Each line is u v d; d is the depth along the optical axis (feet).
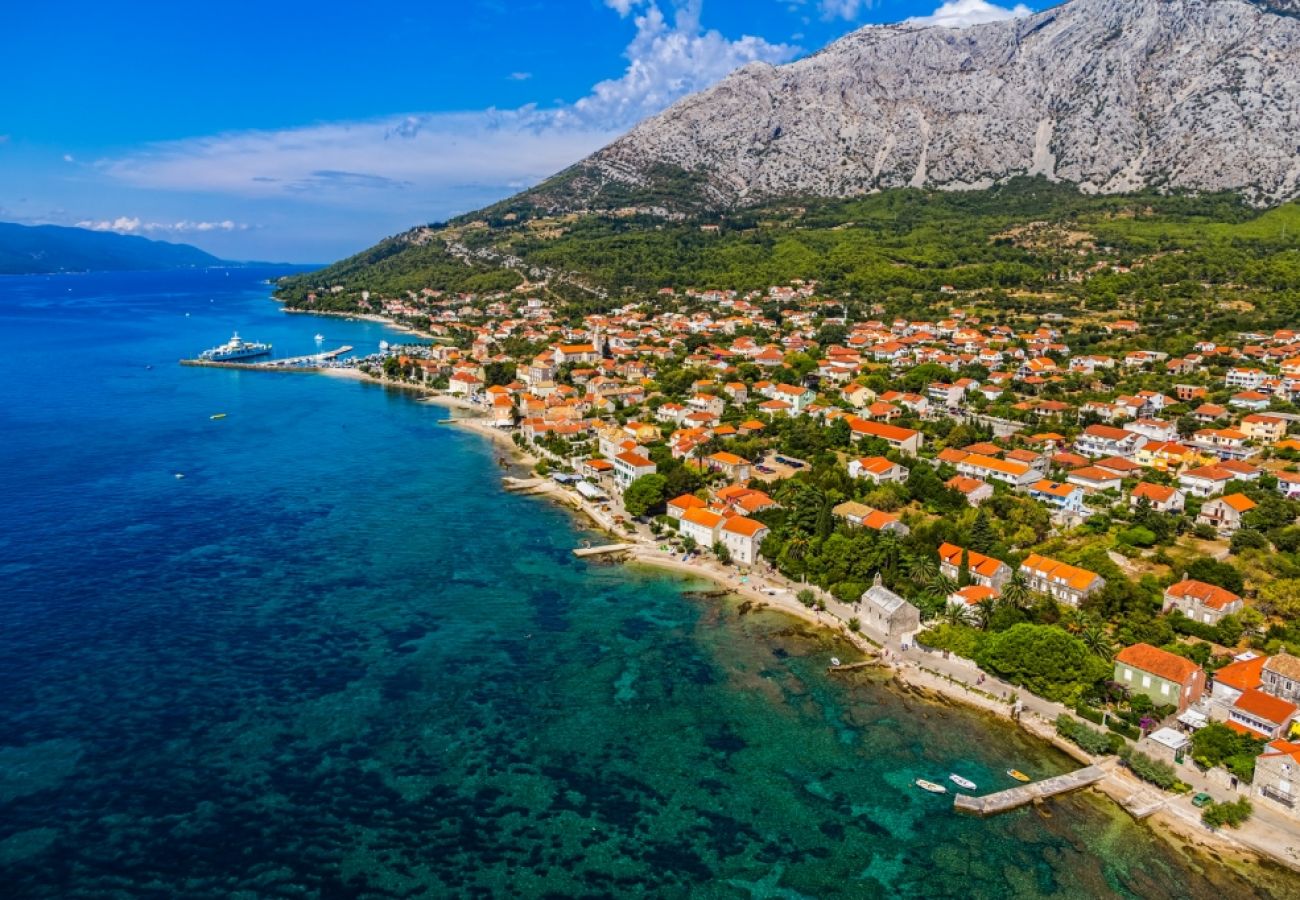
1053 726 383.24
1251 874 296.71
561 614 499.10
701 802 338.13
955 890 294.05
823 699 410.93
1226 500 573.74
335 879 294.66
